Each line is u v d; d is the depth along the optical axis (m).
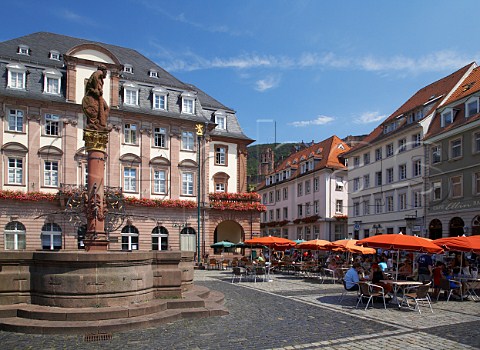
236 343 10.30
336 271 24.14
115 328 11.34
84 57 39.81
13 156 36.78
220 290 20.66
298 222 63.00
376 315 14.04
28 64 38.34
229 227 48.72
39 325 11.19
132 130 41.62
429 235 38.34
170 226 42.03
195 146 44.03
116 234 39.38
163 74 47.25
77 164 38.81
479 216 32.94
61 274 12.63
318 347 10.04
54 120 38.47
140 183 41.25
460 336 11.16
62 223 37.25
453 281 17.86
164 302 13.46
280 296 18.55
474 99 34.59
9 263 13.01
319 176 59.88
